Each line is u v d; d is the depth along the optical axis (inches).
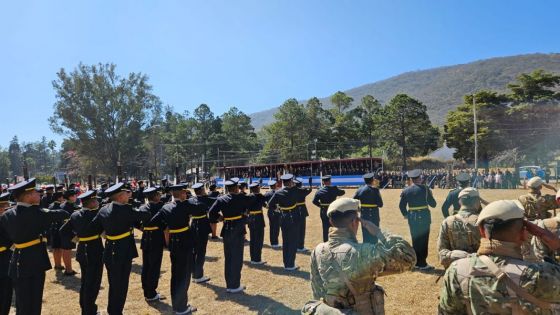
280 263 371.6
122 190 248.2
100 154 2146.9
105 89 2130.9
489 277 84.0
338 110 2965.1
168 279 334.3
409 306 229.1
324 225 410.6
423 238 166.1
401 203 294.2
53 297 300.2
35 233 224.5
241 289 285.0
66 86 2082.9
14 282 224.5
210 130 3206.2
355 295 99.1
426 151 1562.5
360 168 1330.0
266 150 2632.9
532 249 144.8
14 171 3412.9
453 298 90.0
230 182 295.4
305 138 2511.1
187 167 2960.1
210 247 454.9
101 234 258.4
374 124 2294.5
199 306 262.5
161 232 283.3
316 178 1429.6
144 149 2514.8
